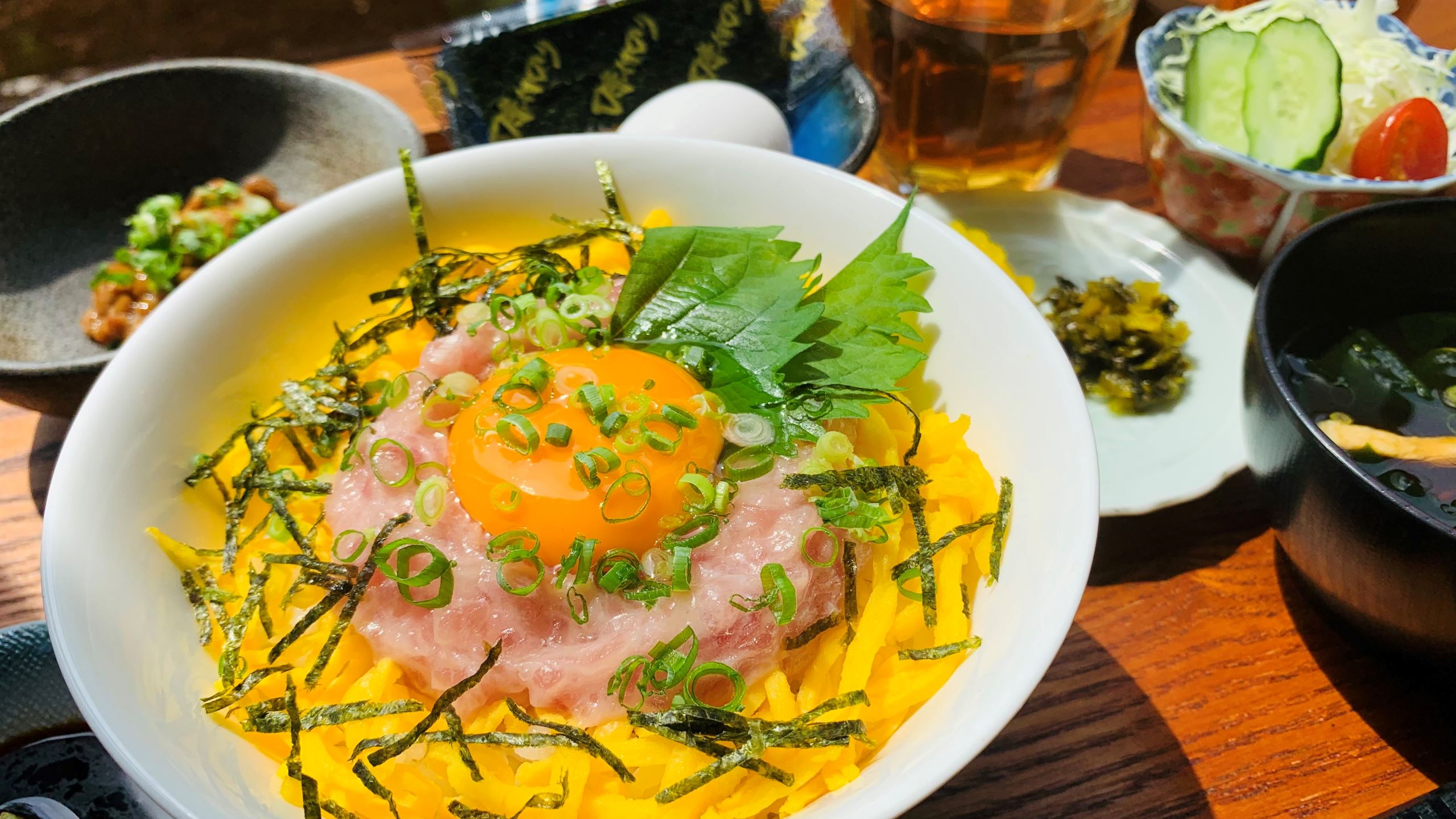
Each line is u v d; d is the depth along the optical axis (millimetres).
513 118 244
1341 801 148
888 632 139
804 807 125
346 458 153
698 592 135
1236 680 163
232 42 449
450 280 180
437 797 132
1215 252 235
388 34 454
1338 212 215
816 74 251
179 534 148
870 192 166
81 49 442
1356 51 245
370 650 144
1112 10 225
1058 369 140
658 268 164
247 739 131
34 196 253
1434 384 183
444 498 144
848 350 158
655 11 240
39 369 183
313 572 141
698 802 126
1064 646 168
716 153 175
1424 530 132
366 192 173
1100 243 237
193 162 278
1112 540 184
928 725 123
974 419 153
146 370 149
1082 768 153
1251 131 232
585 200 180
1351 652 166
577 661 131
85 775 151
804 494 143
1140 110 278
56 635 122
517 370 151
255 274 164
